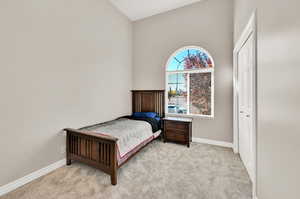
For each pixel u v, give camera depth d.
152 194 1.65
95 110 2.96
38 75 1.98
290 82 0.99
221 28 3.09
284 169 1.06
